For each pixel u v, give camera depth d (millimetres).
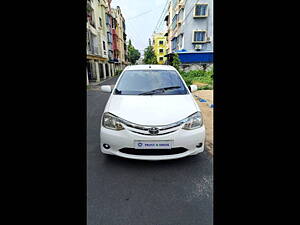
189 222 1372
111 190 1704
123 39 41281
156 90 2564
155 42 51688
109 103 2305
